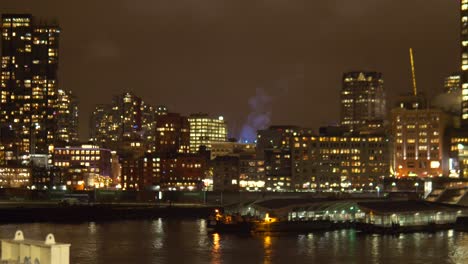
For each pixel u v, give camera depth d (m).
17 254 53.84
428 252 174.12
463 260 159.25
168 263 152.62
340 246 188.12
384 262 155.38
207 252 173.88
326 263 153.50
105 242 199.00
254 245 190.75
